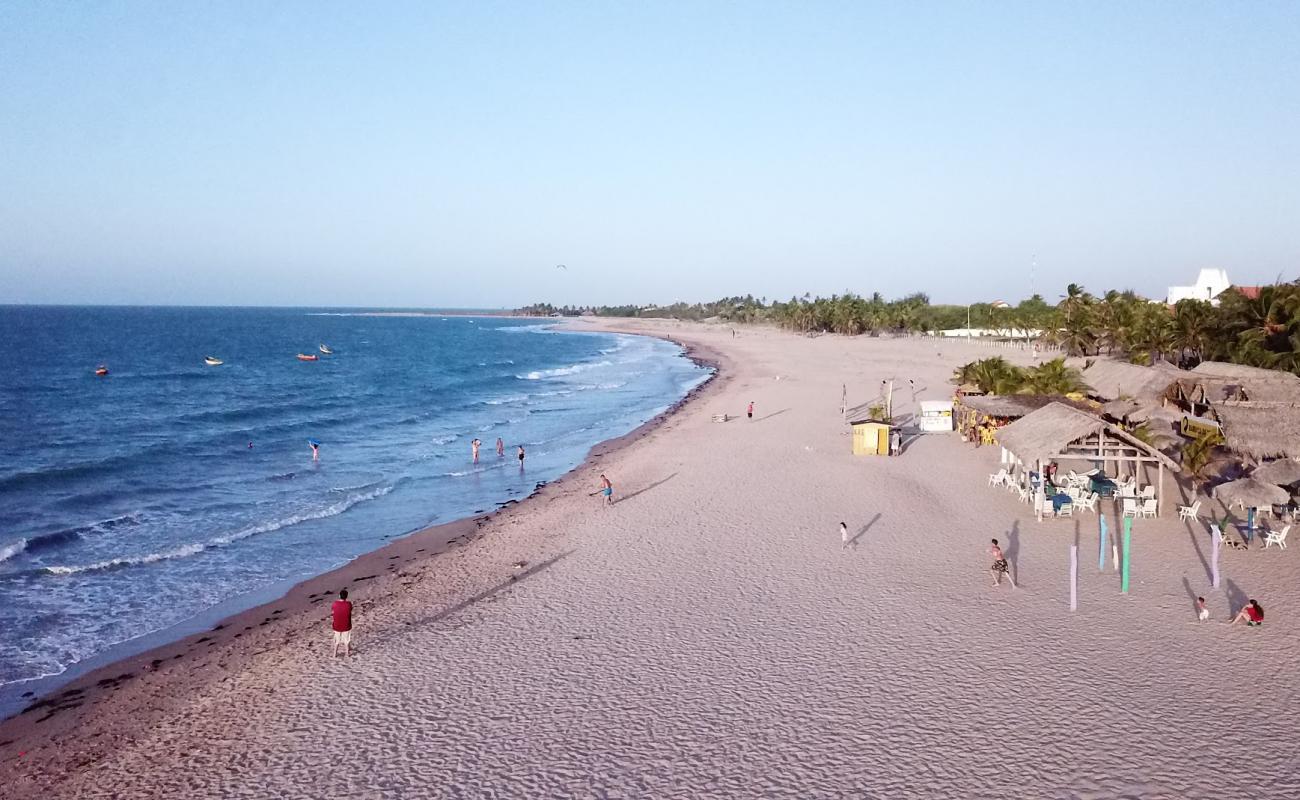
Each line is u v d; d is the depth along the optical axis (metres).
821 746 14.02
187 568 25.86
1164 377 41.69
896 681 16.27
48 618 21.66
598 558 24.75
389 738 14.77
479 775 13.49
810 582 22.03
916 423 49.16
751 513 29.11
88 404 64.62
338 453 45.91
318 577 24.97
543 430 54.66
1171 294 95.88
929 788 12.73
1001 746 13.84
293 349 140.50
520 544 26.83
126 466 40.94
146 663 18.89
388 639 19.34
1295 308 49.47
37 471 38.03
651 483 34.72
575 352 146.12
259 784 13.48
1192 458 30.25
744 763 13.59
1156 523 26.47
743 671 16.94
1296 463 25.05
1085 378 47.81
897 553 24.23
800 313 179.12
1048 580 21.62
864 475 34.69
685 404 64.25
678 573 23.12
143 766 14.23
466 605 21.41
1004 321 130.88
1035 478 30.62
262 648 19.39
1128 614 19.23
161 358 114.69
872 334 163.25
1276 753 13.35
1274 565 22.22
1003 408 38.94
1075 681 16.02
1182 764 13.14
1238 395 40.34
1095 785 12.68
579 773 13.45
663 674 16.92
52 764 14.48
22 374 86.75
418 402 70.12
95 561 26.27
